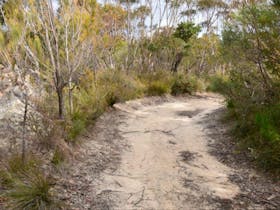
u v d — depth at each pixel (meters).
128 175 4.23
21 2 4.77
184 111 9.30
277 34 4.89
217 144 5.54
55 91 5.63
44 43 5.31
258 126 5.07
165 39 18.36
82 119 5.78
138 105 9.86
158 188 3.85
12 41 4.68
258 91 5.70
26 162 3.78
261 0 5.36
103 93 8.02
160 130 6.73
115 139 5.84
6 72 4.68
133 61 16.31
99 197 3.55
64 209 3.20
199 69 21.50
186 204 3.46
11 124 4.52
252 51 5.54
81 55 5.35
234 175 4.17
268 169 4.13
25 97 4.18
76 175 4.02
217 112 8.12
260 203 3.41
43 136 4.49
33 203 3.12
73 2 5.24
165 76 14.32
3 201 3.11
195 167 4.54
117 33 12.60
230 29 5.90
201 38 22.20
